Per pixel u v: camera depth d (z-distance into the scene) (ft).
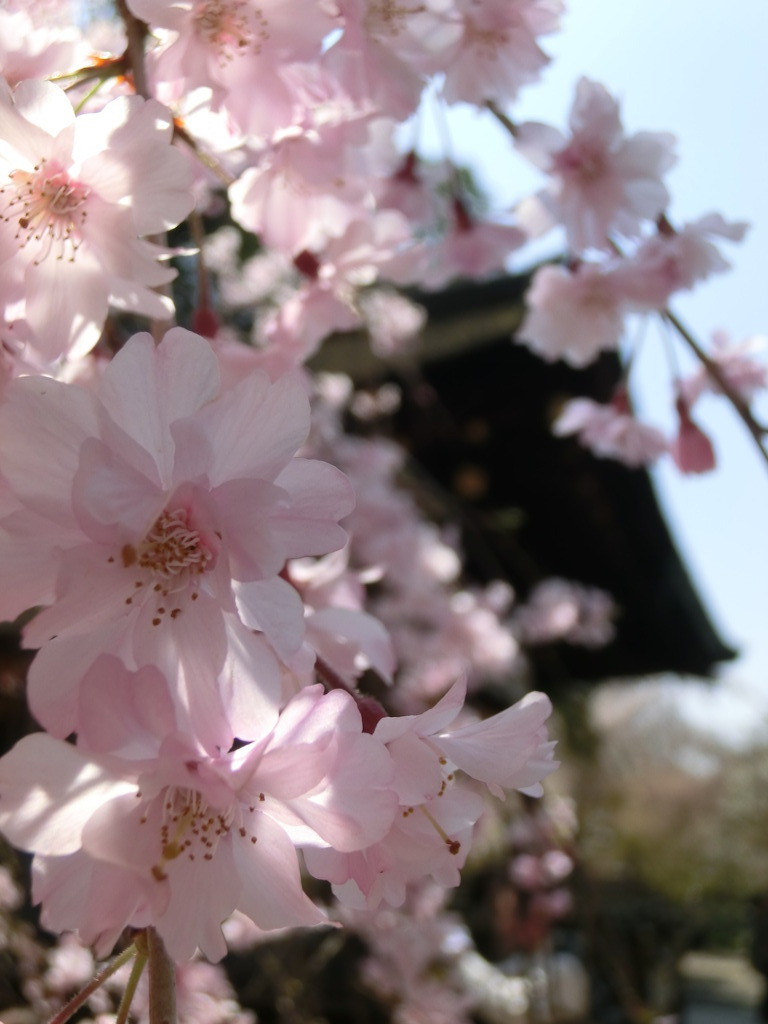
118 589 0.42
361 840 0.42
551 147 0.79
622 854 7.36
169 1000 0.41
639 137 0.79
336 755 0.42
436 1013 2.06
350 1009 2.20
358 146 0.74
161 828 0.41
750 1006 6.03
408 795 0.45
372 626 0.60
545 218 0.89
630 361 0.95
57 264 0.52
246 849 0.43
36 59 0.56
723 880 7.37
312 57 0.61
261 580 0.42
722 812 8.27
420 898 2.12
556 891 2.66
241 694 0.43
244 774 0.41
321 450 2.15
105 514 0.41
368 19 0.67
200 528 0.43
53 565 0.42
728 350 1.00
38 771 0.41
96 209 0.52
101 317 0.52
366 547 2.11
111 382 0.43
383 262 0.78
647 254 0.81
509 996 2.49
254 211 0.73
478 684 2.44
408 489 2.77
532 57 0.74
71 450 0.42
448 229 1.04
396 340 2.57
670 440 1.01
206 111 0.62
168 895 0.40
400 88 0.67
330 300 0.78
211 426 0.43
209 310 0.69
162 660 0.42
